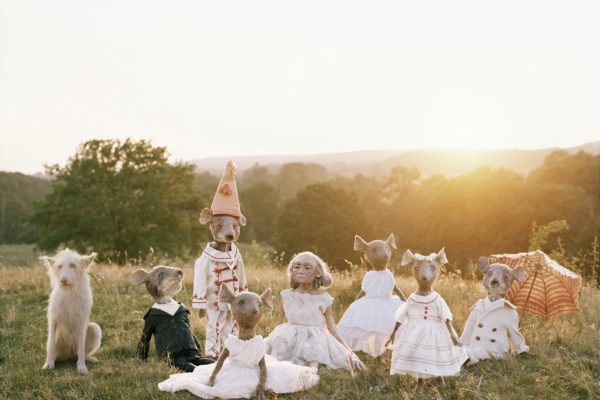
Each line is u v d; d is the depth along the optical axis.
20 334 4.41
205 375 3.26
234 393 3.12
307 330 3.69
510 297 4.20
